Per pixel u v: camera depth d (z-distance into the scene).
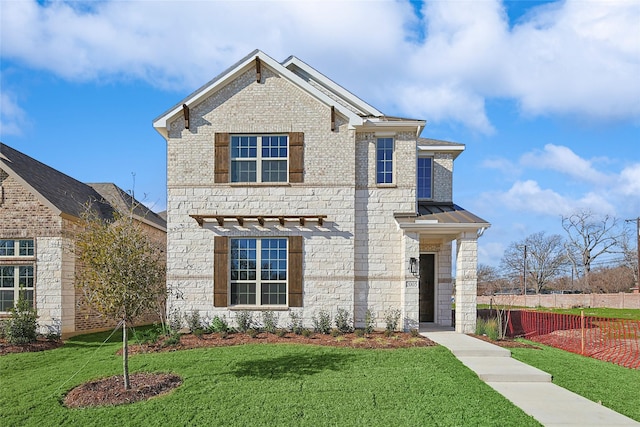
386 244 14.81
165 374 8.82
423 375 8.64
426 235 15.23
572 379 8.84
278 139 14.93
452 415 6.63
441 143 17.75
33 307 14.72
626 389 8.23
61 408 7.12
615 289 52.12
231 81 14.89
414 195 14.91
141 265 8.14
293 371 8.93
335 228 14.52
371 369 9.08
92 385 8.23
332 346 11.45
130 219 8.76
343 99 16.33
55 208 15.01
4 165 14.98
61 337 14.66
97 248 8.04
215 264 14.35
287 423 6.35
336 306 14.34
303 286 14.42
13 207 15.11
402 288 14.41
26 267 15.05
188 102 14.62
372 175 15.02
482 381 8.50
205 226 14.52
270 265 14.61
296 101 14.83
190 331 13.98
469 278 14.12
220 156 14.67
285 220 14.52
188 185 14.63
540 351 11.57
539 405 7.25
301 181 14.62
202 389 7.80
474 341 12.30
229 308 14.23
